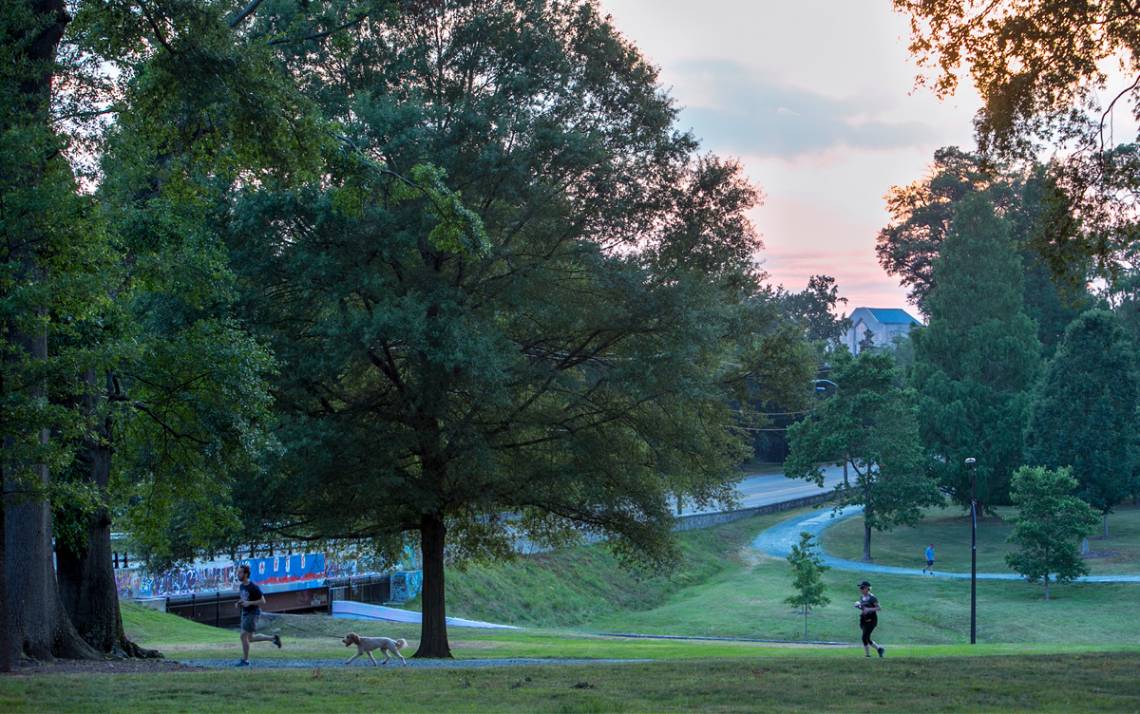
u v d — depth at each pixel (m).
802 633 48.72
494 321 26.36
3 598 15.21
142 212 17.00
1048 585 58.31
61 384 14.95
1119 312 97.19
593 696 11.88
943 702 11.03
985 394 78.62
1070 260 20.22
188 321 22.09
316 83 25.11
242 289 24.42
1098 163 19.50
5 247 13.93
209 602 40.00
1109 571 61.88
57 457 13.82
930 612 53.62
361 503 26.25
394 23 26.05
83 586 20.86
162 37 16.83
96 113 17.34
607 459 28.00
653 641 36.16
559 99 26.47
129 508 21.81
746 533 81.88
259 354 17.59
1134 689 12.01
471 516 30.80
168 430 18.14
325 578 43.44
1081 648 29.45
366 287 23.06
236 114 17.75
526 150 24.94
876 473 72.00
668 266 27.00
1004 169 20.86
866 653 23.77
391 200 22.62
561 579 57.97
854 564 69.38
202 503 19.75
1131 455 70.38
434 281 24.72
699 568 68.31
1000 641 46.72
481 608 49.84
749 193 27.91
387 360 26.97
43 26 15.76
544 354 28.86
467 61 26.16
